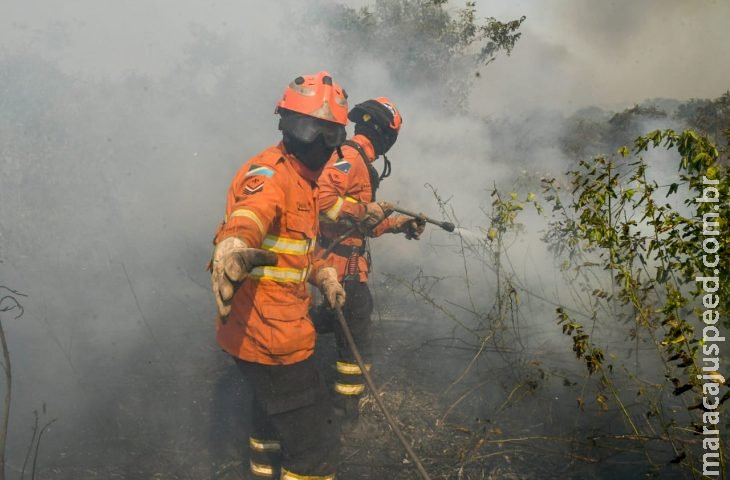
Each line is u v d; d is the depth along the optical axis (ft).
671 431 10.28
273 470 9.55
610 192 10.10
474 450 10.18
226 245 6.85
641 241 10.34
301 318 8.48
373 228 11.76
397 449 10.52
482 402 11.69
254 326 8.25
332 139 8.38
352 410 11.17
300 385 8.50
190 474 9.80
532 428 10.81
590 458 9.87
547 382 11.93
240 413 11.32
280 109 8.55
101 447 10.18
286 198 8.10
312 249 8.72
